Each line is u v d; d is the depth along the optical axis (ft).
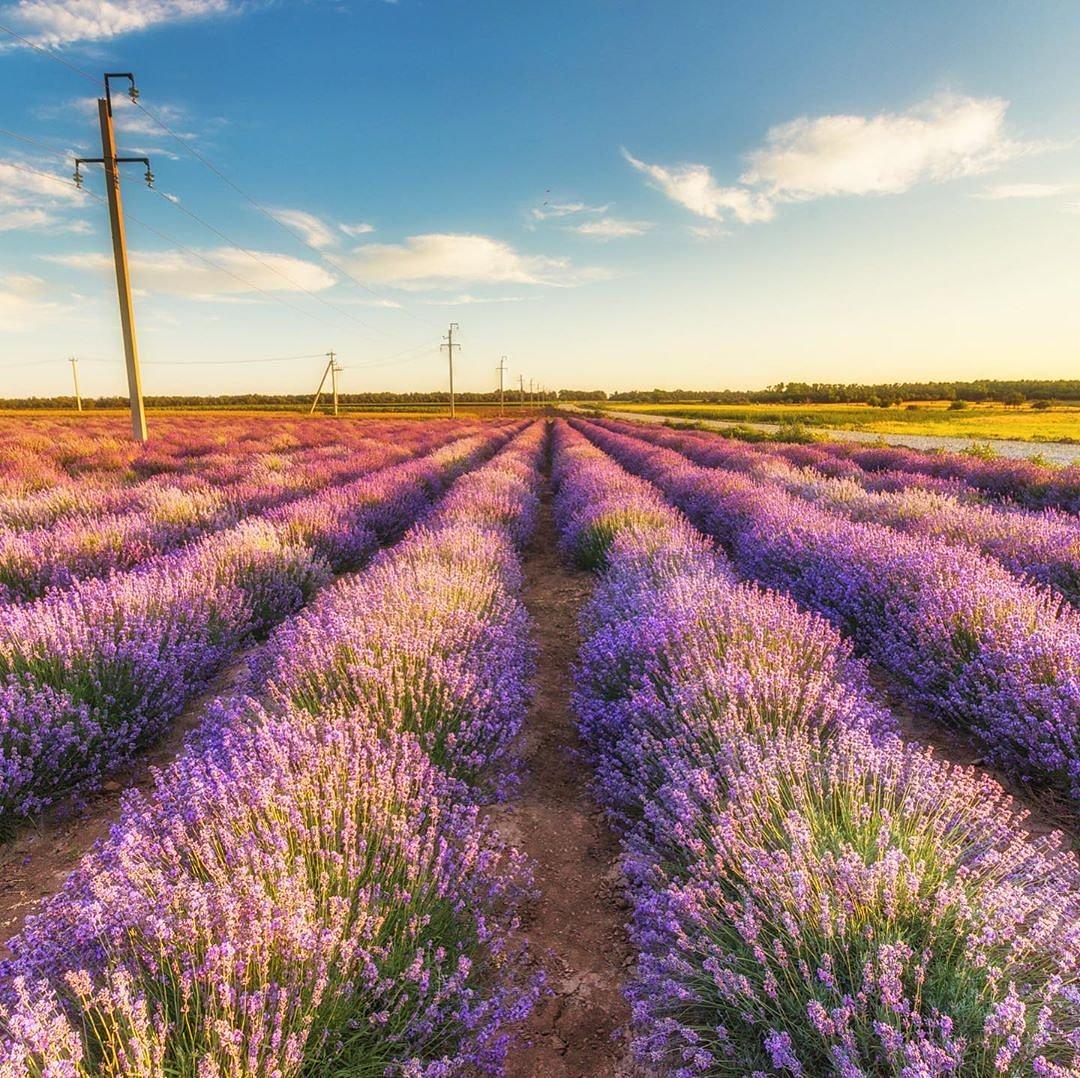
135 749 13.00
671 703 10.98
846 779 8.37
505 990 6.93
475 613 16.01
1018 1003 4.89
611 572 22.04
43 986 5.16
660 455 64.85
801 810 8.07
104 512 29.73
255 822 7.68
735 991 6.12
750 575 24.52
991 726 12.10
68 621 13.71
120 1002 4.91
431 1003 6.40
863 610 18.08
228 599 17.94
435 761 10.78
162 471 51.24
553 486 59.47
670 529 25.75
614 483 39.45
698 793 8.66
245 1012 5.29
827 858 6.78
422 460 57.72
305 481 43.39
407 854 7.44
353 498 35.73
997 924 6.17
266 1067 5.16
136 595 15.88
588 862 10.02
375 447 74.08
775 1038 5.32
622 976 7.95
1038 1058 4.72
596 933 8.62
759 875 6.75
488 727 11.69
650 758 10.28
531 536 36.73
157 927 5.74
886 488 45.24
